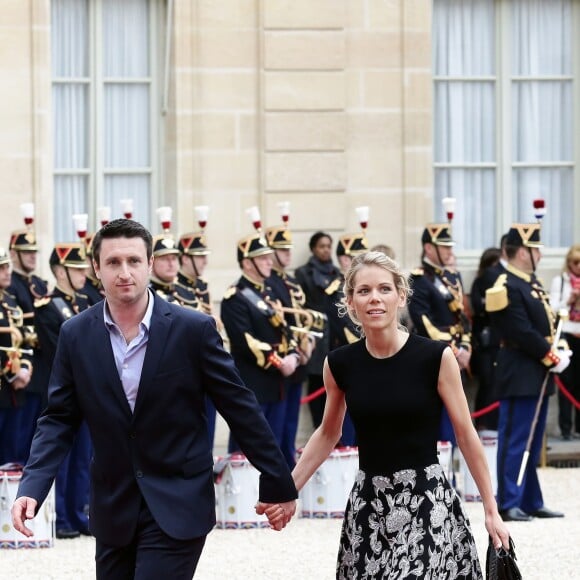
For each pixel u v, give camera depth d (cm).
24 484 1150
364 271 1198
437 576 1161
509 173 2820
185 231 2612
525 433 2141
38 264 2559
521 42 2825
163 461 1150
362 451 1203
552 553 1881
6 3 2547
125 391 1155
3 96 2547
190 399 1163
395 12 2683
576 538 1989
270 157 2638
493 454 2278
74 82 2653
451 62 2806
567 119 2833
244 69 2633
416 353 1194
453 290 2448
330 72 2658
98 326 1167
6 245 2547
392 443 1189
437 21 2798
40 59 2561
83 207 2667
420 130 2695
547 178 2828
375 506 1191
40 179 2561
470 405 2653
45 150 2566
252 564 1814
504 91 2814
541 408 2172
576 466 2645
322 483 2147
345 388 1210
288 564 1811
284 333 2325
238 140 2633
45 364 2150
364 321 1193
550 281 2780
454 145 2806
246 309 2302
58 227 2653
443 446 2234
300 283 2583
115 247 1150
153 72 2684
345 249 2495
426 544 1168
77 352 1165
